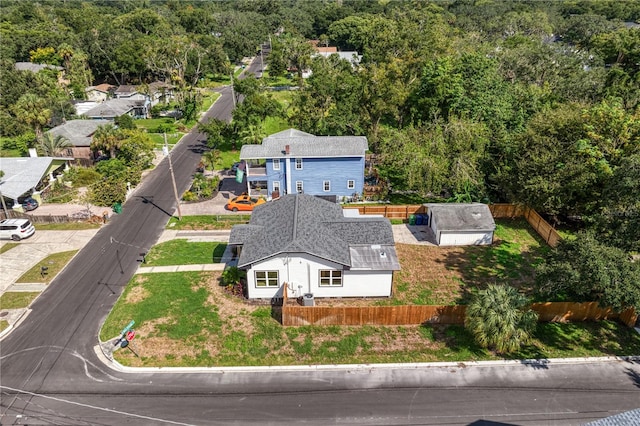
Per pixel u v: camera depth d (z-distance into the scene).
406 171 45.38
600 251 26.86
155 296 32.75
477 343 28.41
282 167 47.94
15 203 46.44
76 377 26.02
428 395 24.70
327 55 120.56
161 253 38.94
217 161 58.31
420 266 37.16
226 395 24.73
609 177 36.12
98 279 35.47
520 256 38.66
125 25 131.00
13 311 31.67
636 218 28.64
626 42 81.56
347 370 26.48
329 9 171.00
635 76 63.16
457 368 26.61
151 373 26.27
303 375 26.12
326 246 32.25
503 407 23.91
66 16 138.25
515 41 98.56
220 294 33.09
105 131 57.16
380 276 32.12
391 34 90.88
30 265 37.44
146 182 55.00
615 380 25.72
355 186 48.84
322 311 29.41
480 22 140.75
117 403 24.23
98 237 42.06
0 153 64.19
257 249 32.28
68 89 91.81
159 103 89.75
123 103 80.38
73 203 48.97
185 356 27.39
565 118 43.00
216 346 28.14
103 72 107.88
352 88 63.47
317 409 23.81
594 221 31.78
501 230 43.12
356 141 48.88
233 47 126.25
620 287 25.39
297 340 28.66
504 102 57.91
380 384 25.47
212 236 42.09
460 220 40.25
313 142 48.75
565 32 129.88
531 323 26.83
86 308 32.12
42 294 33.66
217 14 160.00
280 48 109.12
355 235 34.22
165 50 95.25
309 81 67.25
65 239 41.69
